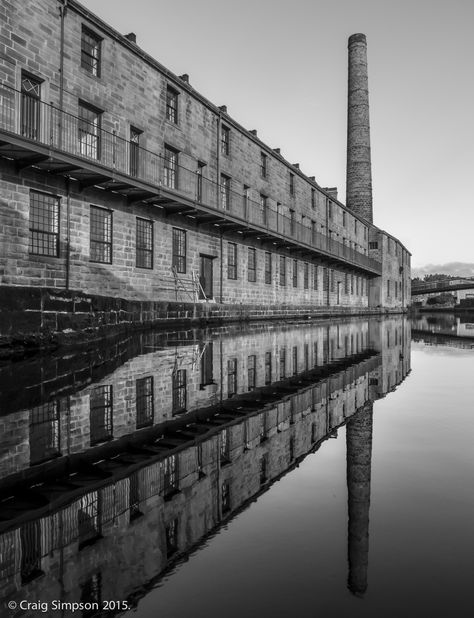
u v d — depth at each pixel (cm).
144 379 712
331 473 317
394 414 502
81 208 1572
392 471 320
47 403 544
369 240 5344
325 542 219
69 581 189
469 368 892
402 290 6438
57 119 1513
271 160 3117
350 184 5131
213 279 2389
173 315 1933
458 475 312
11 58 1373
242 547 215
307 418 483
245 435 418
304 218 3644
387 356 1100
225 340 1388
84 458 355
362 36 4969
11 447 382
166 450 375
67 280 1506
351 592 178
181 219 2123
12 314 1011
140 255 1878
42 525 243
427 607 169
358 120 5019
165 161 2078
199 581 188
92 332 1271
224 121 2544
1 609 171
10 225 1330
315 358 1039
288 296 3306
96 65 1711
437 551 210
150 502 271
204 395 604
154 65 1969
